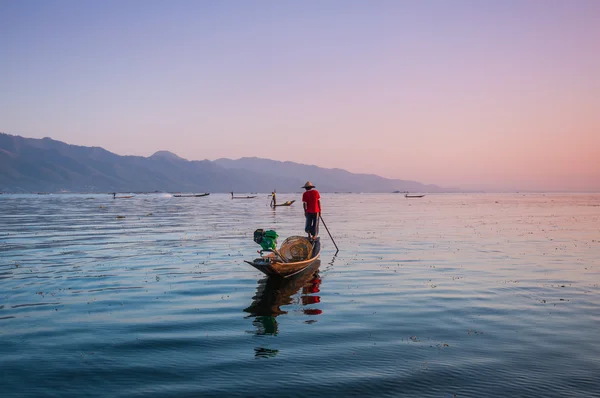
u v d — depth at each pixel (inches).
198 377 264.1
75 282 535.2
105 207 2979.8
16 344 322.3
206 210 2502.5
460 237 1015.0
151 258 716.7
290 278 554.9
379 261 681.0
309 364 282.0
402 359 289.7
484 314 393.4
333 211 2412.6
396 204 3806.6
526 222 1501.0
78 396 241.8
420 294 469.4
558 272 587.2
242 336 336.8
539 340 325.4
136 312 405.7
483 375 264.8
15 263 668.7
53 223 1472.7
